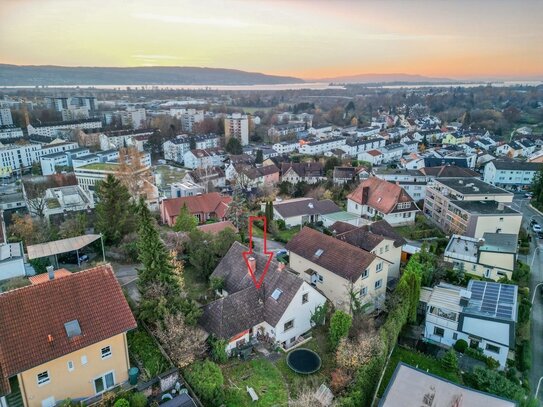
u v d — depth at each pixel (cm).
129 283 4309
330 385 3041
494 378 3359
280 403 2895
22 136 18688
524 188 11344
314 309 3834
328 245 4550
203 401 2808
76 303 2720
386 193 7669
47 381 2523
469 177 9425
